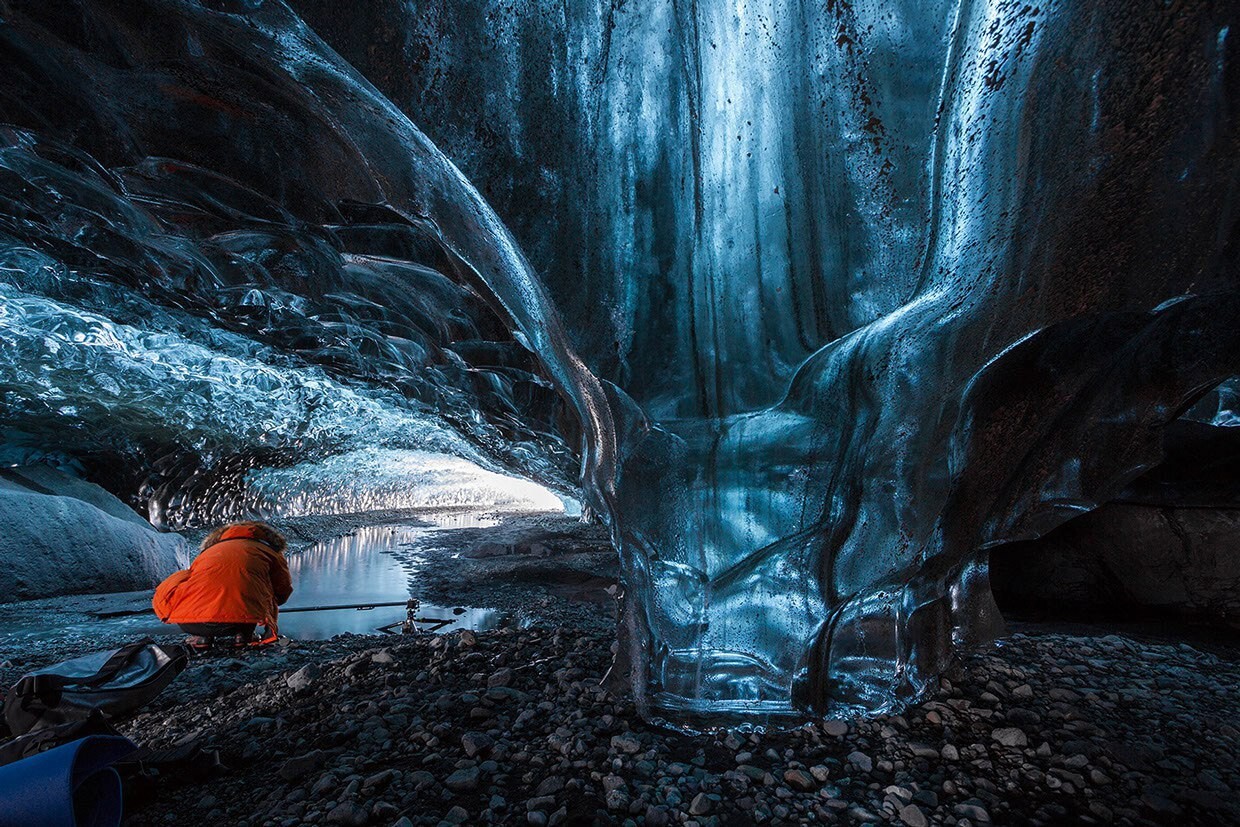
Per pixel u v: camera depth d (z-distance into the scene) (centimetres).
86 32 229
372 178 264
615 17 258
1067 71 178
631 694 262
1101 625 409
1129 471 291
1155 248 183
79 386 1112
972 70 197
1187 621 406
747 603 268
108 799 168
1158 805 190
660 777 203
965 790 199
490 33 241
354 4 220
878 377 232
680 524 269
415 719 246
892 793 195
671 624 268
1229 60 157
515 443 1086
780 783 202
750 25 252
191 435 1452
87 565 750
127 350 1014
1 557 669
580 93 258
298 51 222
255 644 453
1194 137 167
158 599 445
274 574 481
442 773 206
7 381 1056
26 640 489
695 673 264
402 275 539
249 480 1861
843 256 245
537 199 258
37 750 208
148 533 909
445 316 607
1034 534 304
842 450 247
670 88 264
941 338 220
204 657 416
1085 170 183
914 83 222
